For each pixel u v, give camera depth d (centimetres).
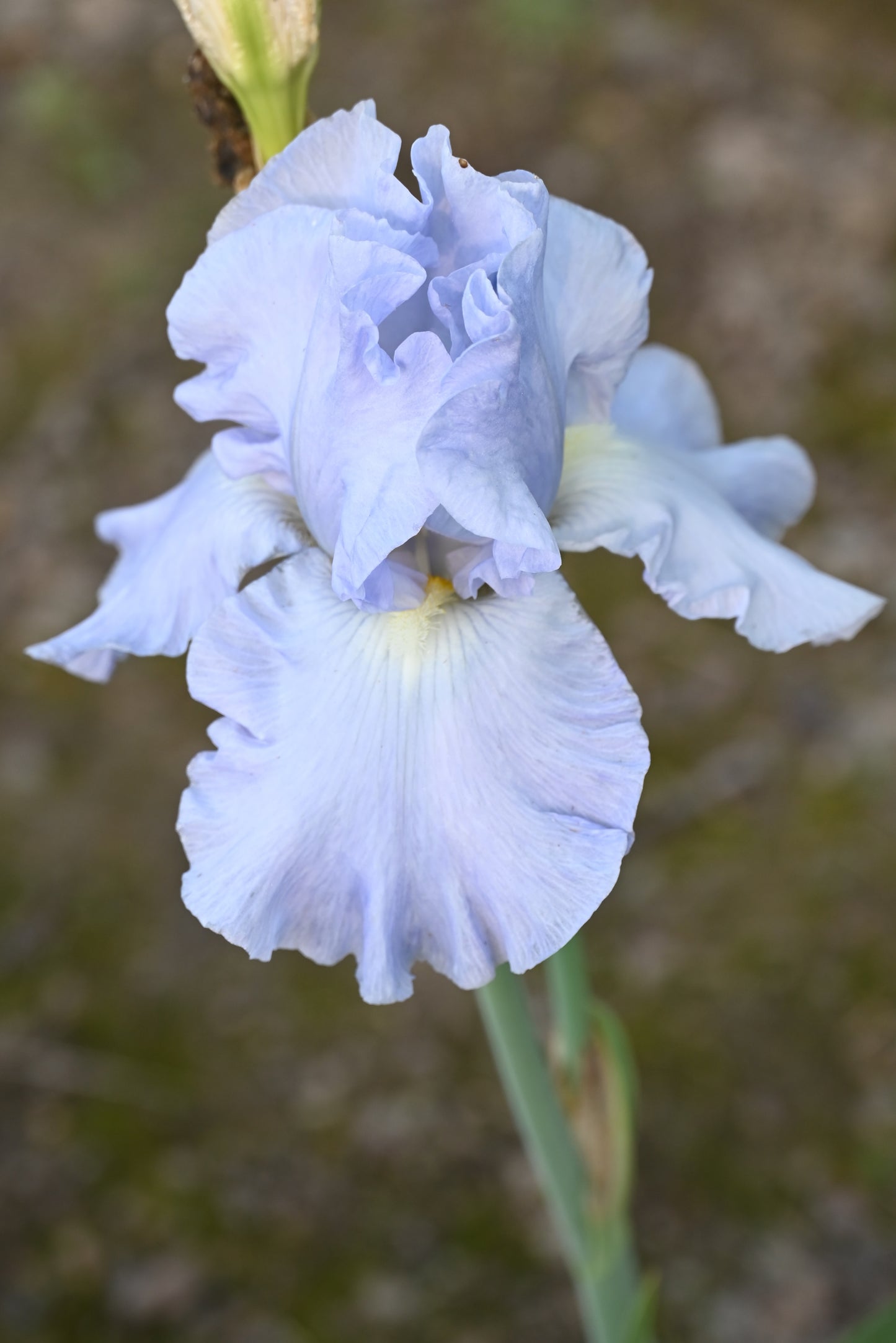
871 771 93
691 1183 77
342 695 42
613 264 44
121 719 99
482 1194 78
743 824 91
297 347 43
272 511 45
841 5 147
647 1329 51
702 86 137
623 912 89
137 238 125
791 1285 73
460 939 41
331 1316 73
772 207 126
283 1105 82
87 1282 74
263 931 41
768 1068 81
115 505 109
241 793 41
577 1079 50
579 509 44
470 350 40
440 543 43
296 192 42
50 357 118
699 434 51
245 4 43
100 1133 80
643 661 100
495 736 41
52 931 89
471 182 41
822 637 45
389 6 146
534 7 140
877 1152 78
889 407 112
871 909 87
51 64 140
